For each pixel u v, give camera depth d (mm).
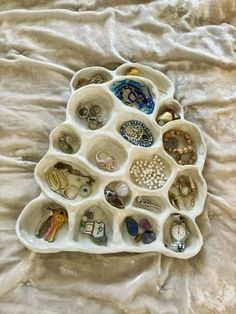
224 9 479
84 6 472
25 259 353
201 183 393
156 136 401
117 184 378
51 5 472
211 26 474
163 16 474
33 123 402
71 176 385
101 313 343
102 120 405
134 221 374
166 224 380
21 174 383
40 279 350
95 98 414
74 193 376
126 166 379
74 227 361
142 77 424
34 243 354
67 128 390
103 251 354
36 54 438
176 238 373
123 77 415
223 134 421
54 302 344
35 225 368
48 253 356
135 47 450
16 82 421
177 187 395
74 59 441
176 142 413
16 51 438
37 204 367
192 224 376
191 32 467
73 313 340
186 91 438
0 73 422
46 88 423
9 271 349
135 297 350
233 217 388
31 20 456
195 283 361
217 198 391
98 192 371
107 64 442
